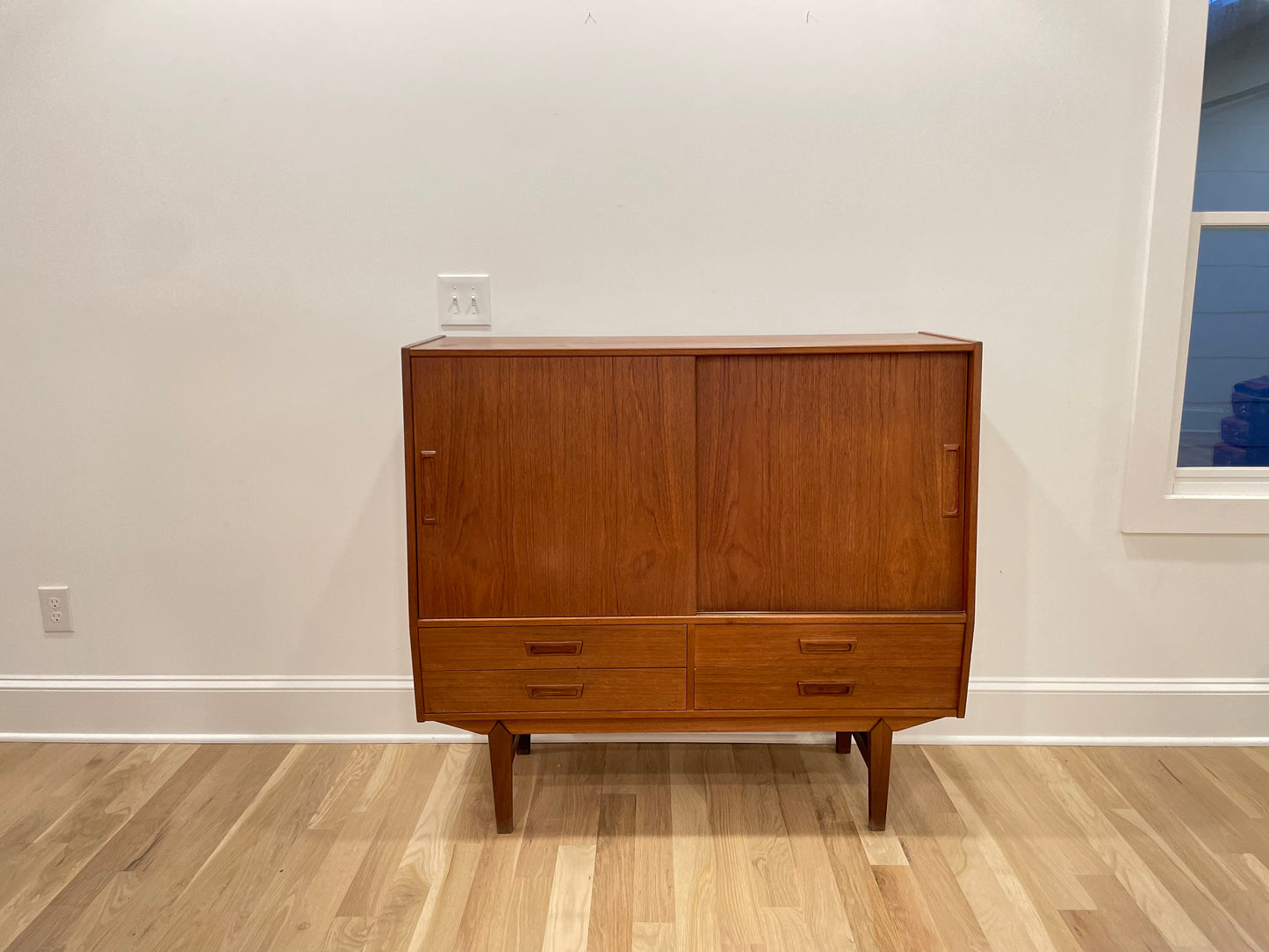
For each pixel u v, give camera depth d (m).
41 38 1.94
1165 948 1.47
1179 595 2.11
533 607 1.72
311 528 2.13
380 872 1.68
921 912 1.56
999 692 2.16
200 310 2.04
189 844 1.77
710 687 1.75
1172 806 1.89
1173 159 1.92
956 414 1.65
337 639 2.17
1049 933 1.50
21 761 2.10
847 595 1.72
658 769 2.07
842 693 1.74
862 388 1.64
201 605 2.16
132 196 2.00
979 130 1.95
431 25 1.93
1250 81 2.00
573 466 1.67
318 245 2.01
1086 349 2.02
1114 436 2.05
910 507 1.68
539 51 1.94
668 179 1.98
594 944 1.49
